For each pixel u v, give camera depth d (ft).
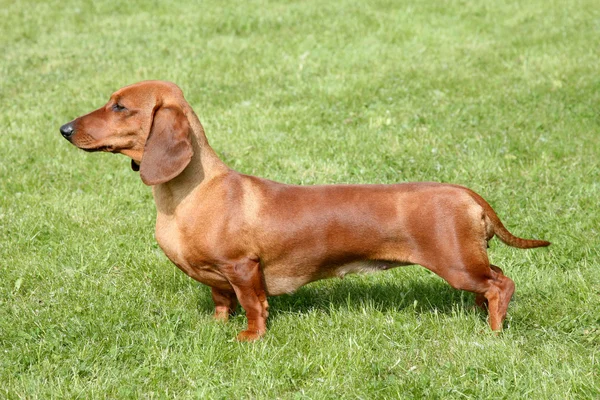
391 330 16.72
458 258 15.31
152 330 16.61
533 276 18.99
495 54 40.93
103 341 16.08
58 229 22.36
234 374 14.87
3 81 38.75
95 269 20.10
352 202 15.65
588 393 13.80
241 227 15.66
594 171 25.31
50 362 15.38
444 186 15.65
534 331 16.49
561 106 31.89
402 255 15.66
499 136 28.99
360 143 28.55
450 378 14.52
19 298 18.70
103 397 14.24
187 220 15.78
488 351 15.29
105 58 42.47
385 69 38.73
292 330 16.85
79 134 15.84
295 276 16.26
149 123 15.66
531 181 24.91
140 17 51.52
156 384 14.67
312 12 51.21
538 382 14.23
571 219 21.79
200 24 48.98
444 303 18.37
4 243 21.52
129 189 25.31
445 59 40.47
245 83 37.19
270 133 29.86
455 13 50.72
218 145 28.96
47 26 50.06
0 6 55.11
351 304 18.26
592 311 17.02
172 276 19.60
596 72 36.63
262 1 54.95
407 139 28.81
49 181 26.08
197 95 35.35
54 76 39.34
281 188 16.17
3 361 15.37
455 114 31.50
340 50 42.75
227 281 16.37
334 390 14.34
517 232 21.21
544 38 43.78
